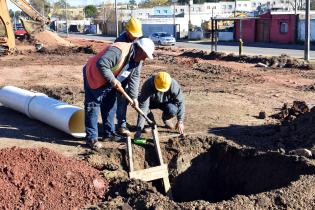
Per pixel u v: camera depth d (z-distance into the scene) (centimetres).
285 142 807
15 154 626
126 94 730
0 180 580
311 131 812
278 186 686
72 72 1909
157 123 932
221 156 791
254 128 900
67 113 839
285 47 3834
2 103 1073
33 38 3481
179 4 11225
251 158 750
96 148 757
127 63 738
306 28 2319
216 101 1185
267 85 1517
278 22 4519
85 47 3008
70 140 823
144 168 757
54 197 582
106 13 9138
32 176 598
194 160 790
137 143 779
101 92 749
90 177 628
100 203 581
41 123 948
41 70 1962
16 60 2398
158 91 796
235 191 764
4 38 2773
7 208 554
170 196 724
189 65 2141
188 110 1066
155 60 2391
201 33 5603
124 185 618
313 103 1183
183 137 809
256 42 4666
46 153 641
